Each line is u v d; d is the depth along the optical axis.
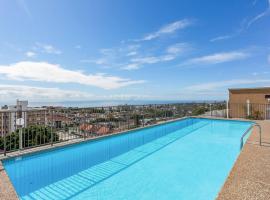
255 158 4.21
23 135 5.70
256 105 14.48
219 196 2.54
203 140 8.66
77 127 7.27
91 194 3.74
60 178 4.46
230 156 6.31
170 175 4.71
